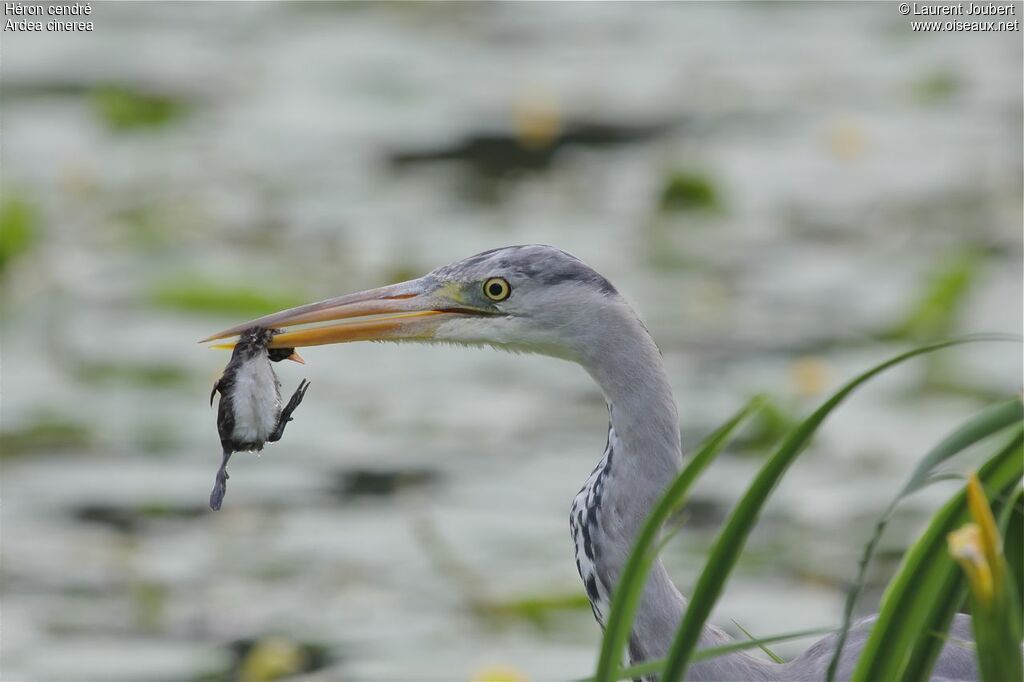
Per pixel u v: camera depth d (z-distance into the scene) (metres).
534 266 6.43
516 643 8.45
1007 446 4.36
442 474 10.59
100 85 20.67
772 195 16.97
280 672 8.05
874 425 11.38
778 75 21.53
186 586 9.11
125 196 16.62
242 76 21.36
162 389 11.88
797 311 13.70
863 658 4.30
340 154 18.30
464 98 20.17
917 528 9.99
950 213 16.31
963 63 22.14
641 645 6.05
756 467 10.98
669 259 14.95
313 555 9.48
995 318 13.36
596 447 11.09
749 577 9.41
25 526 9.86
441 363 12.89
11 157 17.75
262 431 5.61
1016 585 5.09
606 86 20.64
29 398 11.63
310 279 13.89
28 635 8.52
